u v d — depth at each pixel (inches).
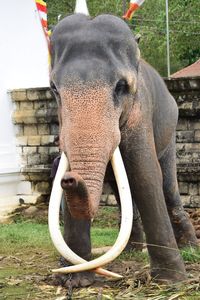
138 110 235.1
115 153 215.8
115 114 213.5
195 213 454.0
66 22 223.5
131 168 238.1
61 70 213.8
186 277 246.1
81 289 243.8
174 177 308.0
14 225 448.1
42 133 502.0
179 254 246.8
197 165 470.6
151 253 244.2
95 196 198.7
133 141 235.3
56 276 256.4
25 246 356.5
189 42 1227.9
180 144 476.7
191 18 1210.0
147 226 242.2
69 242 241.3
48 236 385.4
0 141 502.0
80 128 203.9
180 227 318.7
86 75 209.2
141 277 249.8
